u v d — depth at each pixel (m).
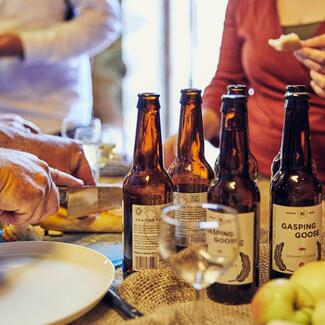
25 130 1.34
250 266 0.84
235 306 0.84
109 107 3.78
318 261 0.83
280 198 0.85
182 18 3.59
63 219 1.21
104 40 2.47
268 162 1.58
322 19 1.50
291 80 1.54
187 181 1.00
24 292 0.87
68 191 1.19
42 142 1.30
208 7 3.45
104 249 1.14
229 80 1.69
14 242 1.05
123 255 0.96
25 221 0.96
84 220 1.23
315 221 0.85
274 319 0.69
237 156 0.84
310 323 0.68
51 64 2.37
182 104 1.01
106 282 0.88
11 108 2.38
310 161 0.86
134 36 3.74
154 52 3.72
